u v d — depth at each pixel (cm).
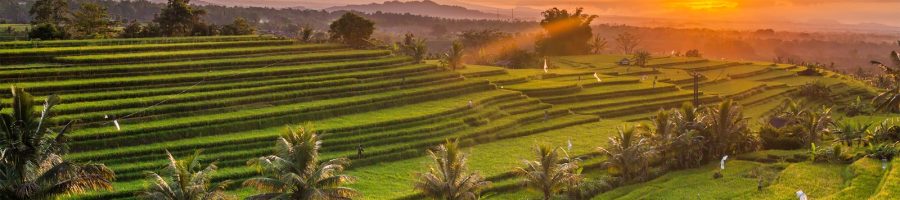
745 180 5762
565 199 5384
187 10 12612
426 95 8931
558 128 8525
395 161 6681
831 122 7688
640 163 6041
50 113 3756
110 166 5628
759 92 12850
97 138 6016
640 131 6556
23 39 11394
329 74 9181
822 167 6081
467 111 8375
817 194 5050
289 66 9319
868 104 11506
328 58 10019
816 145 7400
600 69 14462
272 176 4044
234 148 6312
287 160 3844
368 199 5272
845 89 13838
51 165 3594
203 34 12450
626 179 6075
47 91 7131
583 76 12431
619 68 14700
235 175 5666
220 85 8025
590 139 7750
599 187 5744
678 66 15588
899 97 9575
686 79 13125
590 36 19338
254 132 6812
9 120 3541
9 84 7181
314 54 10125
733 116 6794
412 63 10469
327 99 8256
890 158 5912
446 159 4638
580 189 5556
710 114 6812
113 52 8938
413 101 8700
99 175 3700
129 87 7619
